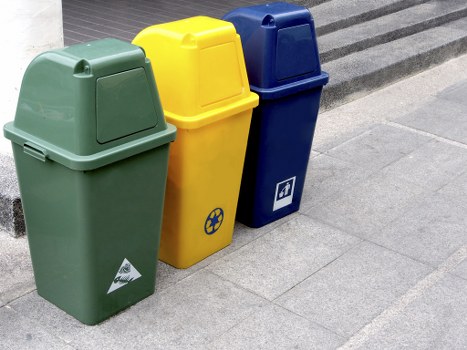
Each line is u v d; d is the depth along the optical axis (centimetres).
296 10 418
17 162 336
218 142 384
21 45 441
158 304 373
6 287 377
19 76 448
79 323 354
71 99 301
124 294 361
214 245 422
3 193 415
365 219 479
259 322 365
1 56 442
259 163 430
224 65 372
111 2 840
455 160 580
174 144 369
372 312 380
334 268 419
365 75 700
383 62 739
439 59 823
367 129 631
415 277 416
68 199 319
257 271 410
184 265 406
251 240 442
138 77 320
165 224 397
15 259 402
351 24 819
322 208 490
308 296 390
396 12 899
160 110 334
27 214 349
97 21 754
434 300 394
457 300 395
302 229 460
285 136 436
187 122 356
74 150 305
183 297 380
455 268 428
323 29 772
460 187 534
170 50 357
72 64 299
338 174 543
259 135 421
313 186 521
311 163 559
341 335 360
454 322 376
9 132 328
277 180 449
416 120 658
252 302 381
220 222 417
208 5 847
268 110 413
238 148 400
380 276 414
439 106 698
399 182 536
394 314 379
